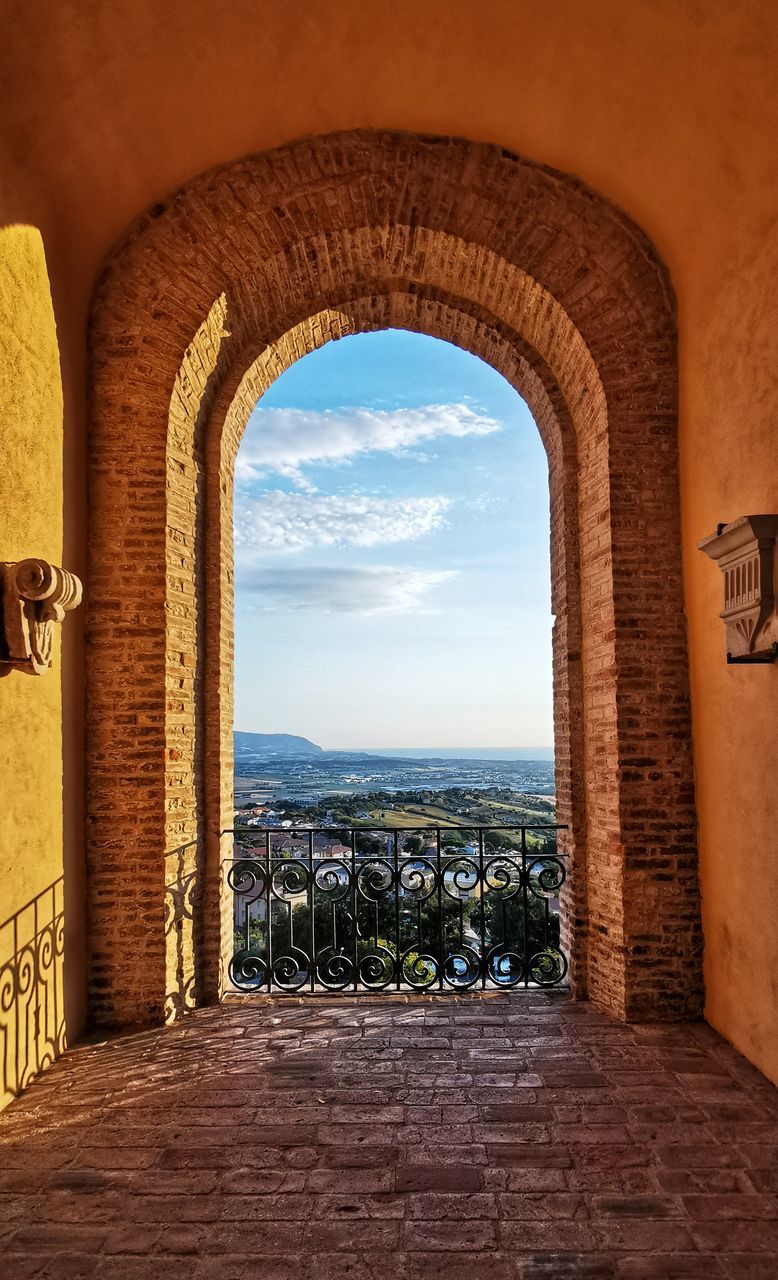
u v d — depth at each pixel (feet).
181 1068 12.93
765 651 11.79
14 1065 11.92
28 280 13.10
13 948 12.00
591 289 15.84
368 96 15.28
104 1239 8.62
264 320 18.04
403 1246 8.46
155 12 12.99
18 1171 9.95
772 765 12.19
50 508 13.78
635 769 15.11
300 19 13.71
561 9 13.35
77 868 14.46
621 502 15.60
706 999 14.76
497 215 15.98
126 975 14.75
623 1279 7.93
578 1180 9.62
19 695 12.36
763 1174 9.71
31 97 12.62
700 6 12.30
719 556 12.77
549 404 17.94
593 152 15.25
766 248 12.41
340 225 16.22
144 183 15.28
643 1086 12.12
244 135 15.46
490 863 17.06
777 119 12.03
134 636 15.19
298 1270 8.11
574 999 16.11
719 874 14.12
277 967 16.89
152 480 15.46
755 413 12.73
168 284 15.71
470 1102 11.66
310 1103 11.70
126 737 15.02
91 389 15.49
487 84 14.84
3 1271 8.11
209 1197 9.37
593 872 16.16
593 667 16.38
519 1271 8.07
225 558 17.79
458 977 16.92
